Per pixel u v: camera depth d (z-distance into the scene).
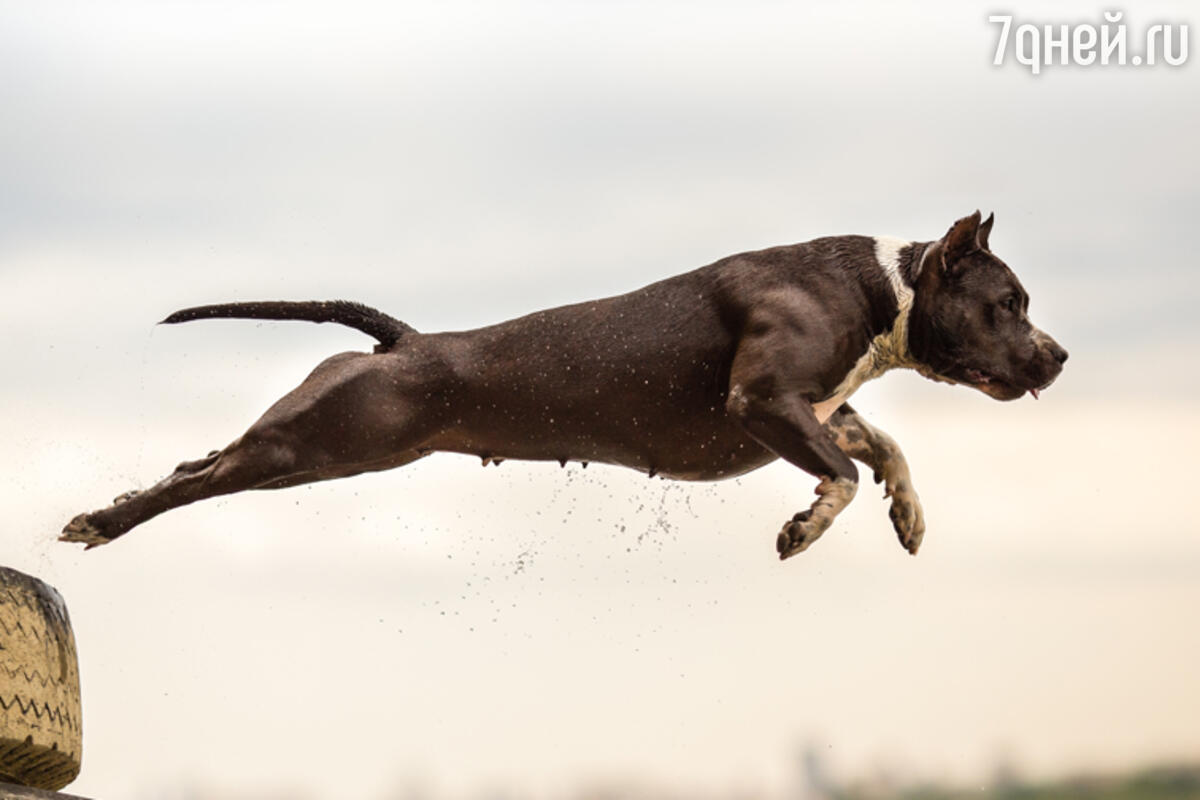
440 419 12.45
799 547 11.45
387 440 12.27
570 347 12.31
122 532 12.38
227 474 12.12
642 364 12.23
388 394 12.25
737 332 12.23
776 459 12.84
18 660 8.52
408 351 12.50
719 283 12.41
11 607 8.61
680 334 12.29
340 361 12.46
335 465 12.29
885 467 13.46
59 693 8.89
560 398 12.25
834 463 11.66
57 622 9.04
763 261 12.50
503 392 12.30
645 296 12.56
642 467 12.72
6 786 8.16
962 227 12.37
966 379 12.77
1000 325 12.45
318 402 12.13
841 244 12.65
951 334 12.45
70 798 8.61
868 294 12.37
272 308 13.23
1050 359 12.48
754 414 11.76
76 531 12.34
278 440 12.10
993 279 12.48
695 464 12.63
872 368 12.48
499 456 12.77
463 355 12.41
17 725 8.43
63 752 8.92
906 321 12.41
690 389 12.27
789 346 11.89
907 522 13.41
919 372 12.96
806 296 12.17
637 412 12.31
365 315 13.09
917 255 12.55
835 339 12.09
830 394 12.20
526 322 12.53
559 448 12.59
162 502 12.34
